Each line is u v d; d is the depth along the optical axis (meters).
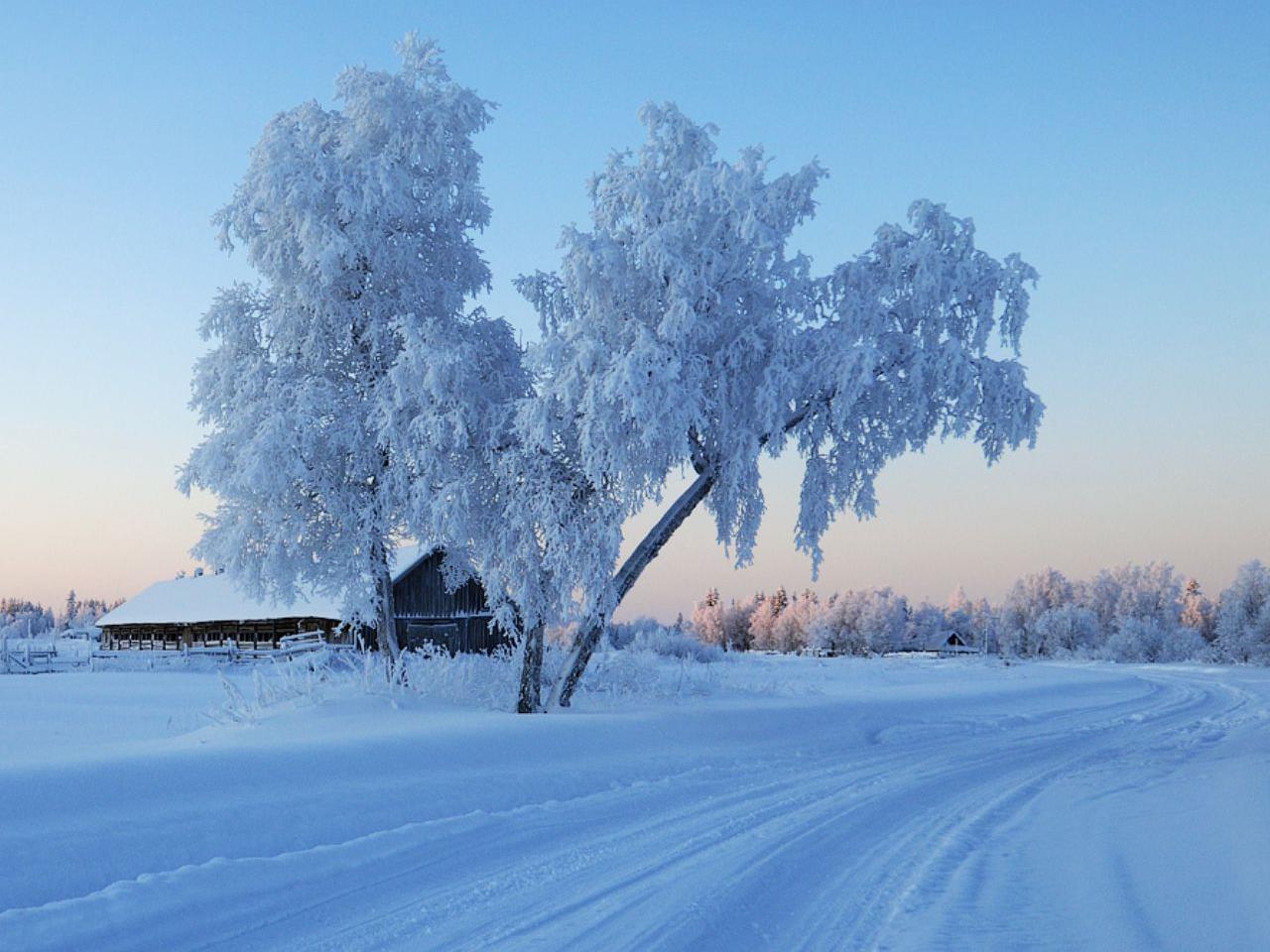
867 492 21.22
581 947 6.18
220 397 23.42
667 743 17.66
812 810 11.68
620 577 21.22
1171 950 5.66
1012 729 24.61
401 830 9.80
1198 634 122.75
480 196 24.48
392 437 21.50
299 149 23.06
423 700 20.48
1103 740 21.61
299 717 18.11
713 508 21.08
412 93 23.86
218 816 9.33
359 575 23.25
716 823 10.80
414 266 23.56
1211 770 14.27
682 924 6.62
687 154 20.27
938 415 20.61
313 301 22.97
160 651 56.22
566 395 18.62
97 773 10.02
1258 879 7.00
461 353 21.28
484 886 7.95
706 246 19.64
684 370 19.25
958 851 9.16
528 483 20.33
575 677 21.52
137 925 6.72
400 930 6.69
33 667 49.03
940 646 159.62
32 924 6.46
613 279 19.22
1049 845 9.34
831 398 20.48
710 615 188.88
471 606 46.62
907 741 21.23
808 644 152.50
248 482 21.41
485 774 13.08
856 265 20.42
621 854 9.14
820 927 6.58
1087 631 146.38
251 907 7.25
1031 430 19.95
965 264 20.14
